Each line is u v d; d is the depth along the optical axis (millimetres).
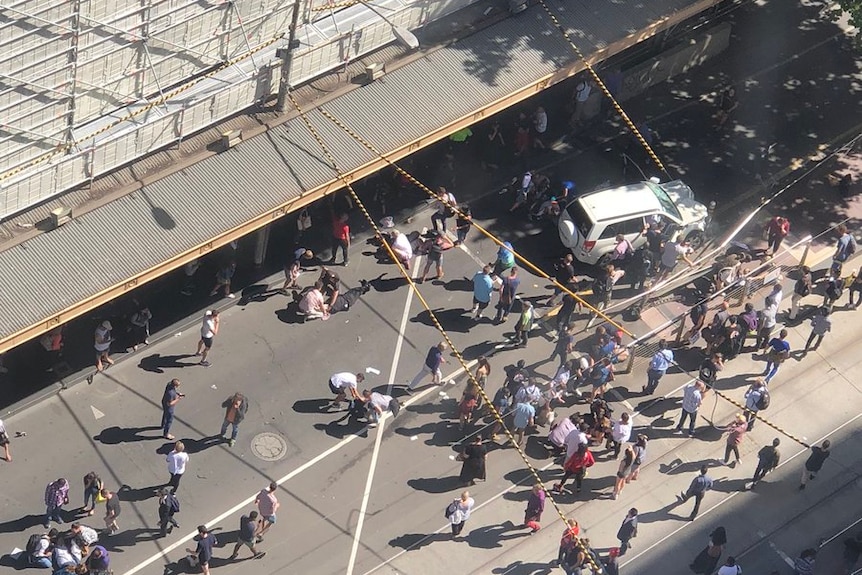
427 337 73188
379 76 72750
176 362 70188
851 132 86312
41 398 67812
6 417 67000
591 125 84188
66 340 69750
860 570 65750
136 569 62594
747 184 82688
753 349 74688
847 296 77625
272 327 72250
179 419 68000
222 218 66062
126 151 65938
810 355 74812
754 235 80188
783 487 68812
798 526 67312
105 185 66000
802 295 74562
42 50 60750
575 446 65562
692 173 82812
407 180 78000
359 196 77375
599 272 76812
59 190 64750
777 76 88750
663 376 72625
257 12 68312
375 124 70938
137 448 66688
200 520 64625
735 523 67125
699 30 88000
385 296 74562
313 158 69062
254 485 66250
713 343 72438
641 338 72750
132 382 69125
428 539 65250
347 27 72250
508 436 68875
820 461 66812
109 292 62719
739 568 62531
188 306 72312
